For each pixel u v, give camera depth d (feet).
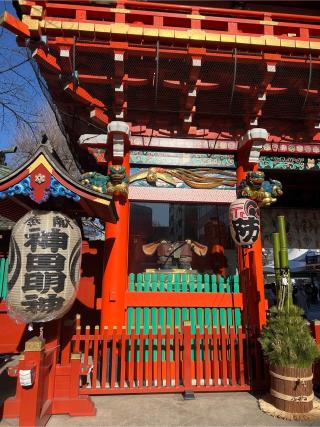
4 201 18.45
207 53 21.42
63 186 16.69
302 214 37.47
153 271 25.05
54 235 16.35
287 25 23.13
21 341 26.96
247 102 24.34
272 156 26.53
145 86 23.41
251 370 20.63
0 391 20.17
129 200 24.84
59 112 27.09
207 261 25.79
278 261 20.92
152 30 20.76
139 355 20.25
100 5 23.20
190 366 19.92
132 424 16.08
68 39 20.72
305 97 23.85
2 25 18.93
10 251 16.51
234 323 23.48
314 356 17.56
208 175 25.68
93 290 27.09
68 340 19.40
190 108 23.73
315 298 72.13
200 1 27.45
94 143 24.57
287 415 16.69
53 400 17.08
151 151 25.52
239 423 16.29
